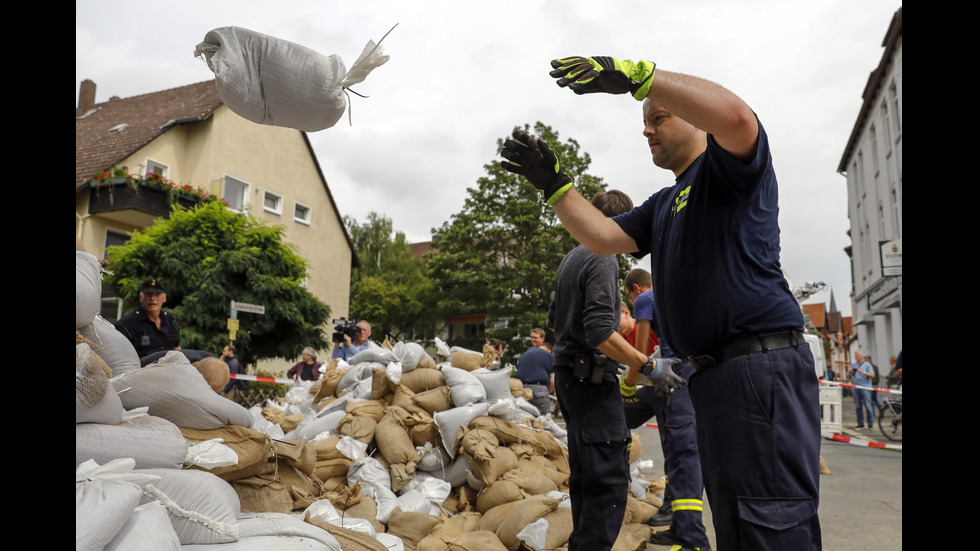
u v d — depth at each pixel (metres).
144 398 2.06
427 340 33.12
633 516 3.90
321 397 4.56
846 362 47.69
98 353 2.13
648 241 2.17
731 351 1.73
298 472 2.51
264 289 15.09
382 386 3.86
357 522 2.49
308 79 1.42
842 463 7.32
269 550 1.72
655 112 2.05
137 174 18.28
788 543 1.62
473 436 3.46
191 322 14.45
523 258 28.11
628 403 3.72
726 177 1.66
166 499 1.63
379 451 3.58
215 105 20.89
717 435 1.73
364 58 1.45
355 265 27.98
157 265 14.70
